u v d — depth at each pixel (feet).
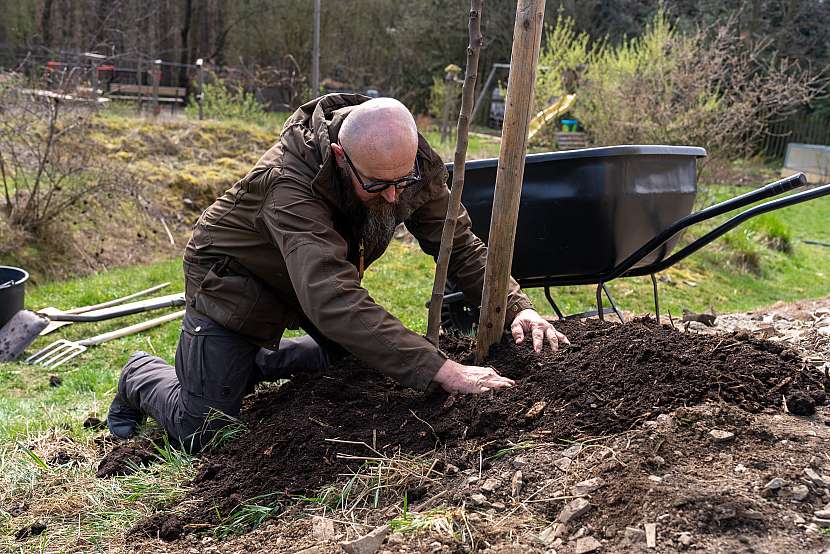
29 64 42.65
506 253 9.52
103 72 54.95
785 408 8.32
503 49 89.56
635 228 12.41
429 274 30.07
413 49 85.66
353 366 11.11
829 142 84.48
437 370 8.89
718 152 42.09
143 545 8.25
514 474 7.73
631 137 42.29
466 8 85.56
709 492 6.70
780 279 38.60
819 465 7.17
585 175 12.00
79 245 30.50
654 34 44.37
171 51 72.64
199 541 8.21
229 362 10.68
